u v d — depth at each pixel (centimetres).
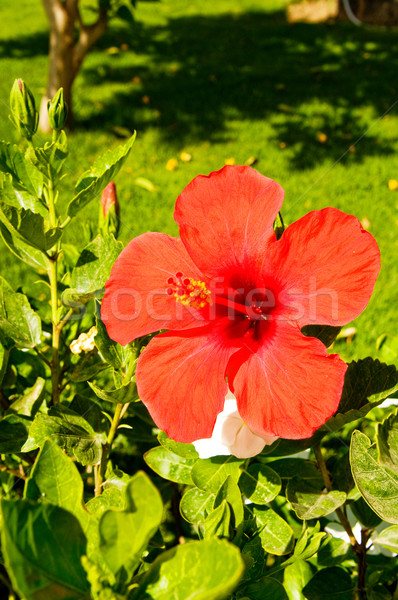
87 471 66
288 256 51
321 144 172
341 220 50
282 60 243
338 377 49
